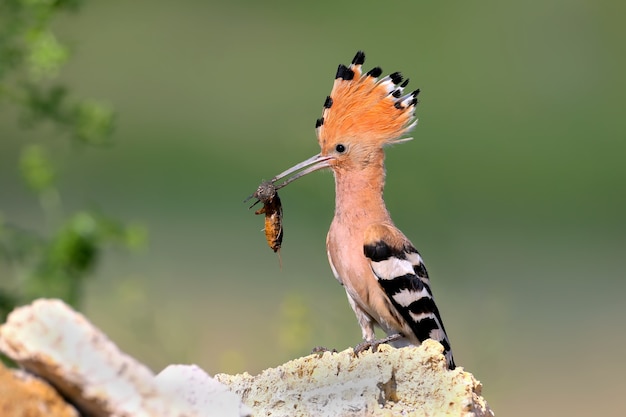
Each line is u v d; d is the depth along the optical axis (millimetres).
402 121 7672
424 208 12727
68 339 4082
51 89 8320
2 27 8055
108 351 4109
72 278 8148
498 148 24219
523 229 19891
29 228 15914
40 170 8500
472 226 19828
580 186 22391
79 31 26781
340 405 5254
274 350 11211
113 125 8438
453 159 23188
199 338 10234
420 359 5277
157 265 15305
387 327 7605
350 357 5418
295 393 5352
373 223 7559
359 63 7809
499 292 15625
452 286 13000
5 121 20500
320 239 14398
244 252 16609
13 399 4059
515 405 12359
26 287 8031
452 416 5133
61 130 8422
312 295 11516
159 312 10352
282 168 22328
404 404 5230
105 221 8266
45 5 8070
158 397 4113
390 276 7379
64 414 4121
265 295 14164
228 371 9867
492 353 10750
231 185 21016
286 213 15859
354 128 7629
